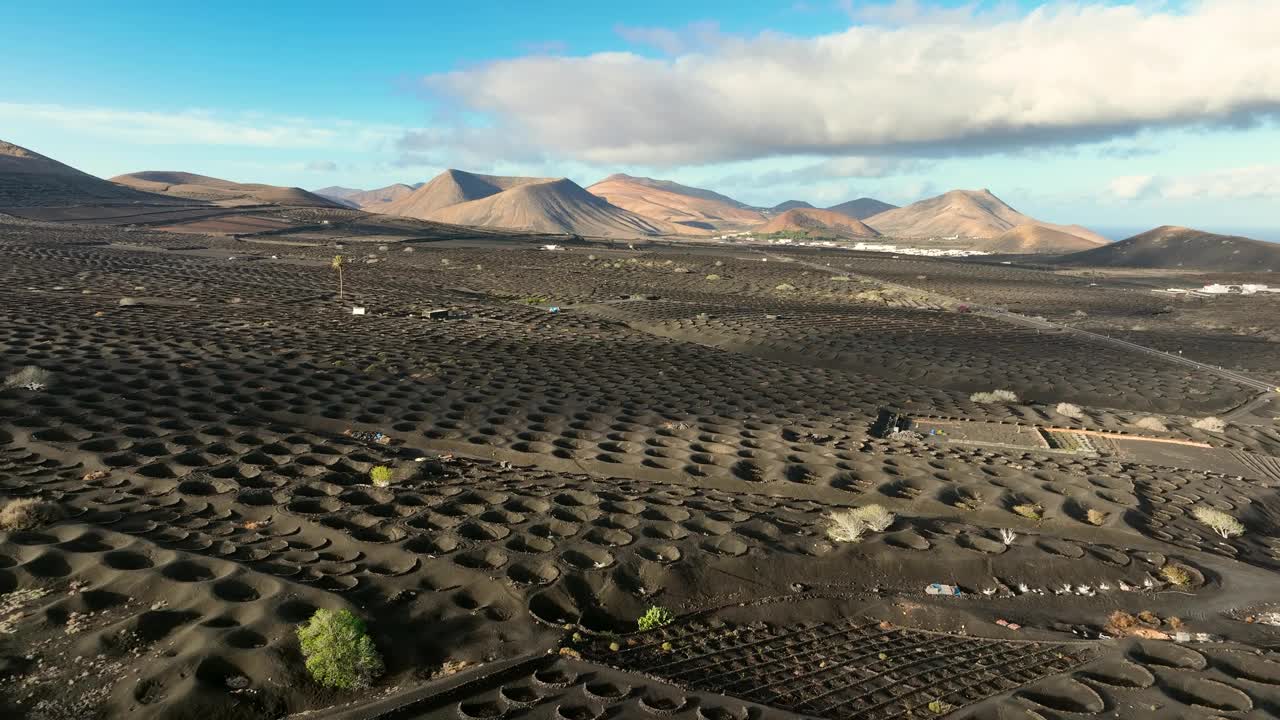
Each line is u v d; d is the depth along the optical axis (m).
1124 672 25.39
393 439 49.38
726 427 56.78
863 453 51.16
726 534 34.03
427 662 23.50
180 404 51.53
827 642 27.30
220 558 28.05
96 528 29.50
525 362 78.56
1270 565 37.31
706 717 21.22
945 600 30.52
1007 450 56.16
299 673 21.77
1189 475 50.88
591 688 22.45
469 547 30.86
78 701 19.94
